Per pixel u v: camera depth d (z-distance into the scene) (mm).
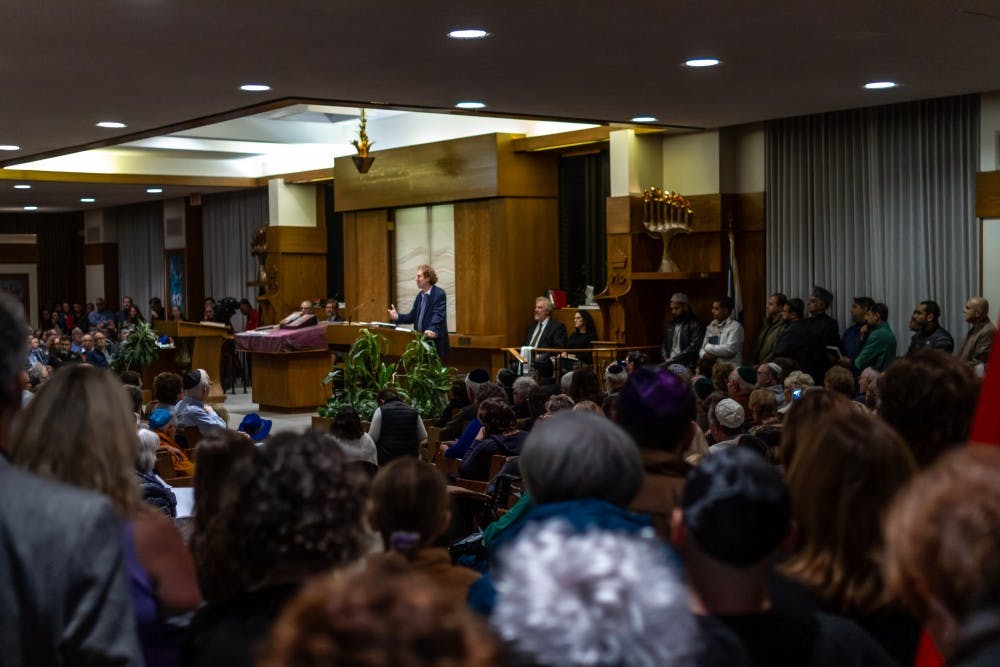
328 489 2062
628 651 1186
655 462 2791
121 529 1960
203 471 2752
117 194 21625
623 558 1247
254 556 2037
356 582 995
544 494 2309
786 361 8812
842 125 11695
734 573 1799
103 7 6719
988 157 10531
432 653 947
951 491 1180
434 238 15555
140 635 2344
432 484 2555
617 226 12977
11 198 22531
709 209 12695
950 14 7141
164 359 16844
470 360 14914
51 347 16734
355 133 16656
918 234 11156
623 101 10625
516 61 8562
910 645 2141
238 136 16016
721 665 1655
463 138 14664
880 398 2818
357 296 16844
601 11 6961
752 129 12578
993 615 1111
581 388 7289
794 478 2242
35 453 2334
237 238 21141
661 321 13258
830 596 2152
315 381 14734
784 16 7164
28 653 1864
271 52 8102
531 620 1196
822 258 11945
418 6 6754
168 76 9016
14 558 1868
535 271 14602
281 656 963
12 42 7680
